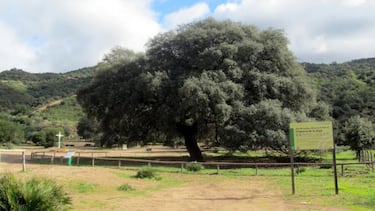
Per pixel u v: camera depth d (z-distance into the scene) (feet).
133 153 163.63
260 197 48.26
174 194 50.98
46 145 216.13
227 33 117.80
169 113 110.01
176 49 122.83
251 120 102.17
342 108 229.04
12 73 599.16
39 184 27.99
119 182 60.54
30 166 84.38
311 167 89.66
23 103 452.76
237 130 100.27
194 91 100.94
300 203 42.57
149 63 121.49
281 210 38.93
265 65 115.55
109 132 129.08
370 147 117.70
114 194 49.62
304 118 104.27
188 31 120.16
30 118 381.81
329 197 45.93
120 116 122.62
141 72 119.55
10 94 468.75
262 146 101.24
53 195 28.27
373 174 72.90
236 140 100.53
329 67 361.30
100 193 50.08
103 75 126.00
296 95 116.78
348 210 37.78
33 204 26.45
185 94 102.22
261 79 111.55
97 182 58.59
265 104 102.94
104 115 129.90
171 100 111.34
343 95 244.22
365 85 270.05
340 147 165.78
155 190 54.44
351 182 61.46
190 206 41.73
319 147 49.21
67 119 403.34
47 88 523.70
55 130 226.17
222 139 105.70
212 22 122.93
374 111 218.38
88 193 49.65
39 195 26.81
